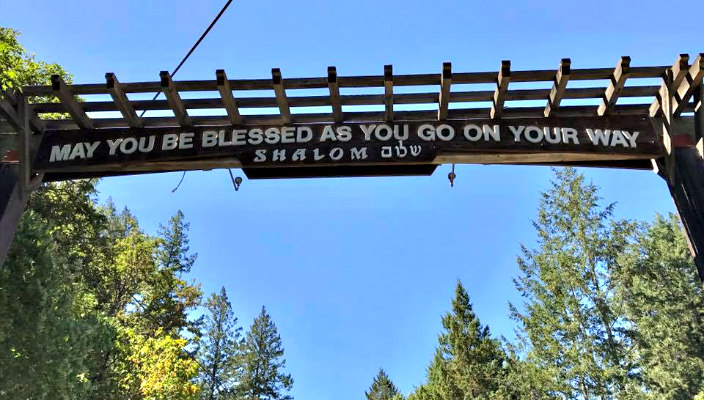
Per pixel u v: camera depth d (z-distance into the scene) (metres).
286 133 6.20
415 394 55.84
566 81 5.84
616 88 5.84
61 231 20.36
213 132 6.21
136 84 6.02
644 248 37.91
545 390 30.83
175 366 22.12
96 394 17.31
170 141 6.16
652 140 5.93
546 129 6.03
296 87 6.08
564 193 35.84
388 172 6.23
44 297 9.63
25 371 9.23
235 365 56.88
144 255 34.31
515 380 34.06
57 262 11.55
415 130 6.14
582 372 29.72
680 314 34.03
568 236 35.16
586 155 5.95
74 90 6.04
